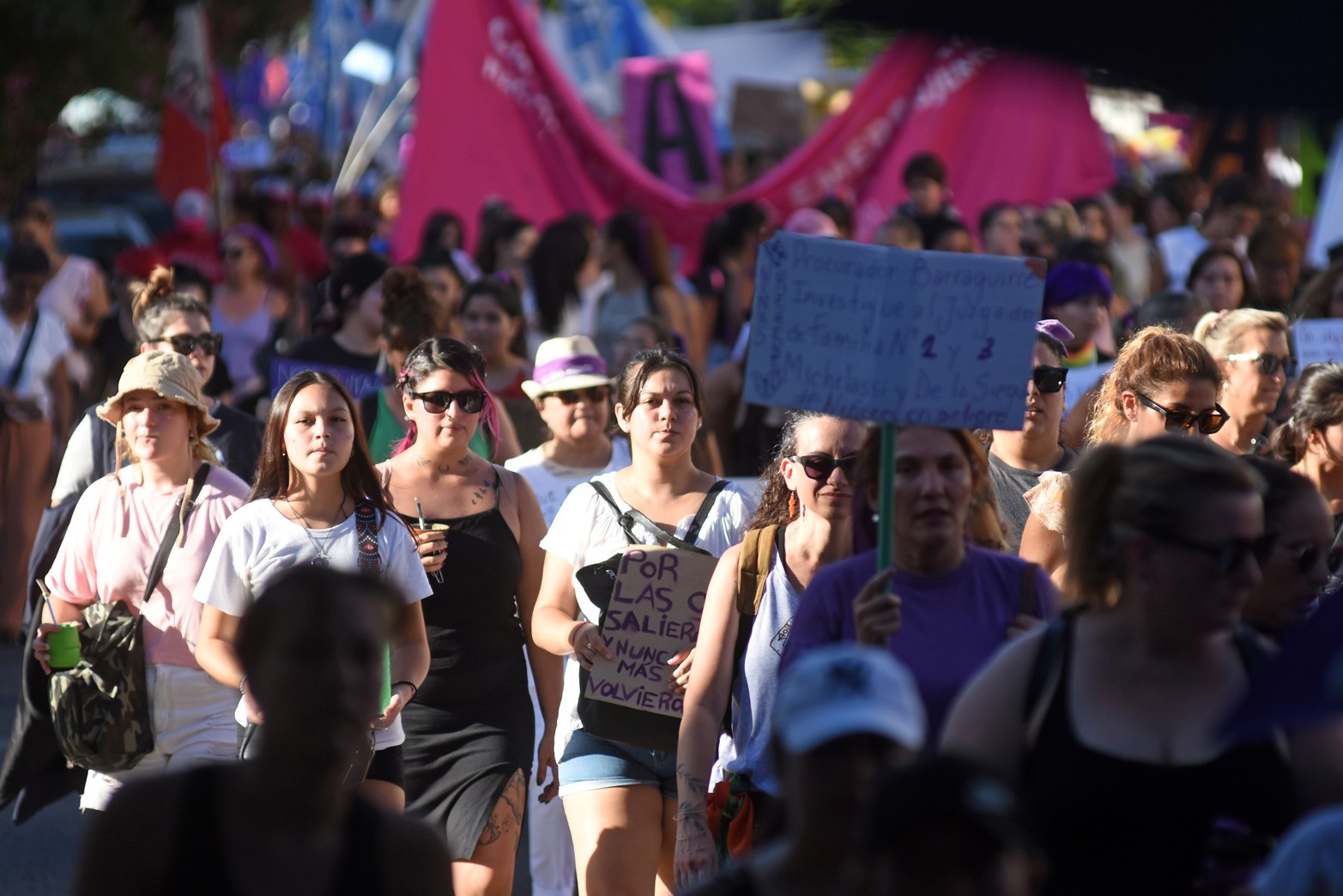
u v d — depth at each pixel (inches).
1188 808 420.5
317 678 385.1
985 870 308.0
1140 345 749.3
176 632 756.6
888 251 544.7
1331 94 252.4
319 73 4030.5
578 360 951.6
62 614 778.2
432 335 1011.3
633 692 732.0
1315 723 424.8
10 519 1493.6
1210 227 1505.9
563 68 3006.9
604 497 780.6
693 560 741.3
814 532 653.3
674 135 2317.9
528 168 1815.9
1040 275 543.2
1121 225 1672.0
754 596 657.6
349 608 390.6
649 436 770.2
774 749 385.1
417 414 794.2
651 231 1512.1
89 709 741.3
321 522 737.0
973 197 1840.6
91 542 773.3
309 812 393.1
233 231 1553.9
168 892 390.3
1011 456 794.2
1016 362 544.1
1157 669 430.0
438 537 776.9
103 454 926.4
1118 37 251.3
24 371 1497.3
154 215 3176.7
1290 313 1238.9
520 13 1791.3
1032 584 540.7
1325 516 533.3
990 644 530.0
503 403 1133.1
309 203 2613.2
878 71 1870.1
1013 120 1818.4
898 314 542.9
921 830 309.6
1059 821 425.7
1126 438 750.5
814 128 3772.1
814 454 643.5
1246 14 250.7
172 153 2274.9
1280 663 378.0
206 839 392.2
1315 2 249.9
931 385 541.3
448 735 775.1
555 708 818.8
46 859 967.0
